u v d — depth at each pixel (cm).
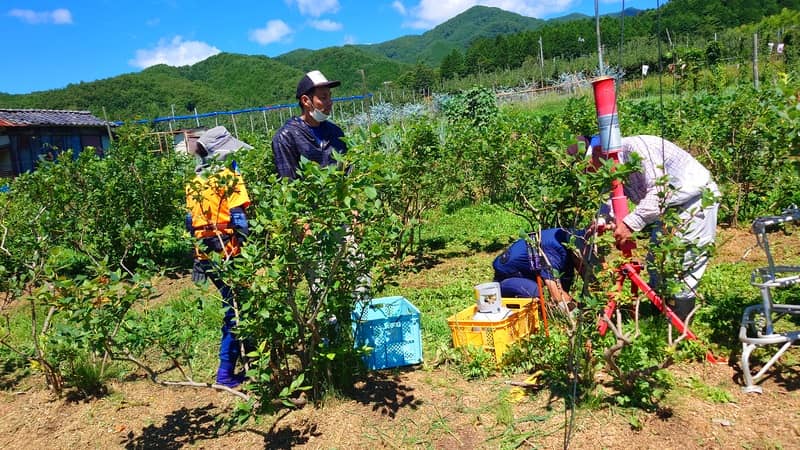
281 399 361
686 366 377
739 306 447
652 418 322
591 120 948
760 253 601
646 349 352
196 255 373
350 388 389
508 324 403
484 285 417
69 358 420
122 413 400
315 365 366
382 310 452
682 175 382
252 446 343
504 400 359
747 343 347
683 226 364
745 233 678
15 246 546
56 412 411
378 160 311
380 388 390
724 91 1642
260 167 531
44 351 432
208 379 439
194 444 353
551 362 373
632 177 402
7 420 405
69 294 315
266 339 342
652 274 412
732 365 374
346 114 3169
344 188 301
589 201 322
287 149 440
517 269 488
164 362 477
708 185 380
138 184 798
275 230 314
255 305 335
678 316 412
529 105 2986
